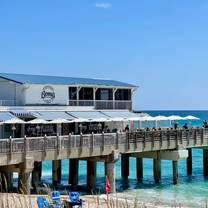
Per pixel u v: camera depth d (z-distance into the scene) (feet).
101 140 114.83
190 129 142.00
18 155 97.40
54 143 104.27
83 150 110.32
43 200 74.38
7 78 146.51
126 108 171.12
